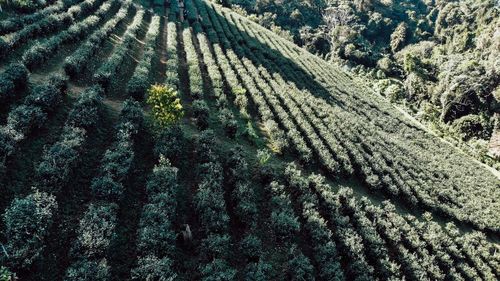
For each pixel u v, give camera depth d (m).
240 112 32.91
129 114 23.42
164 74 36.66
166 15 63.28
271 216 20.66
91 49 31.77
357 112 51.03
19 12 35.22
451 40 115.50
